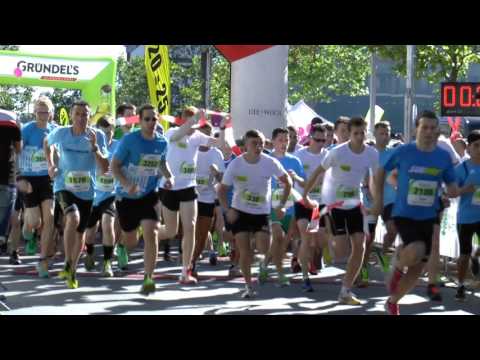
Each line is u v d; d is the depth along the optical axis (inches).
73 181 439.5
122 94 2456.9
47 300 403.9
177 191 473.4
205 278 507.5
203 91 1086.4
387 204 517.7
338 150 414.3
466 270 444.1
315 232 454.3
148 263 412.5
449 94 649.6
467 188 442.6
